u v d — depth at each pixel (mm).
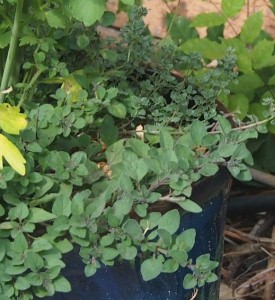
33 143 800
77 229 751
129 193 773
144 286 818
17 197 782
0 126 750
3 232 765
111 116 948
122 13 1497
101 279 804
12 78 910
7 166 768
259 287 1251
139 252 794
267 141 1364
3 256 746
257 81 1285
